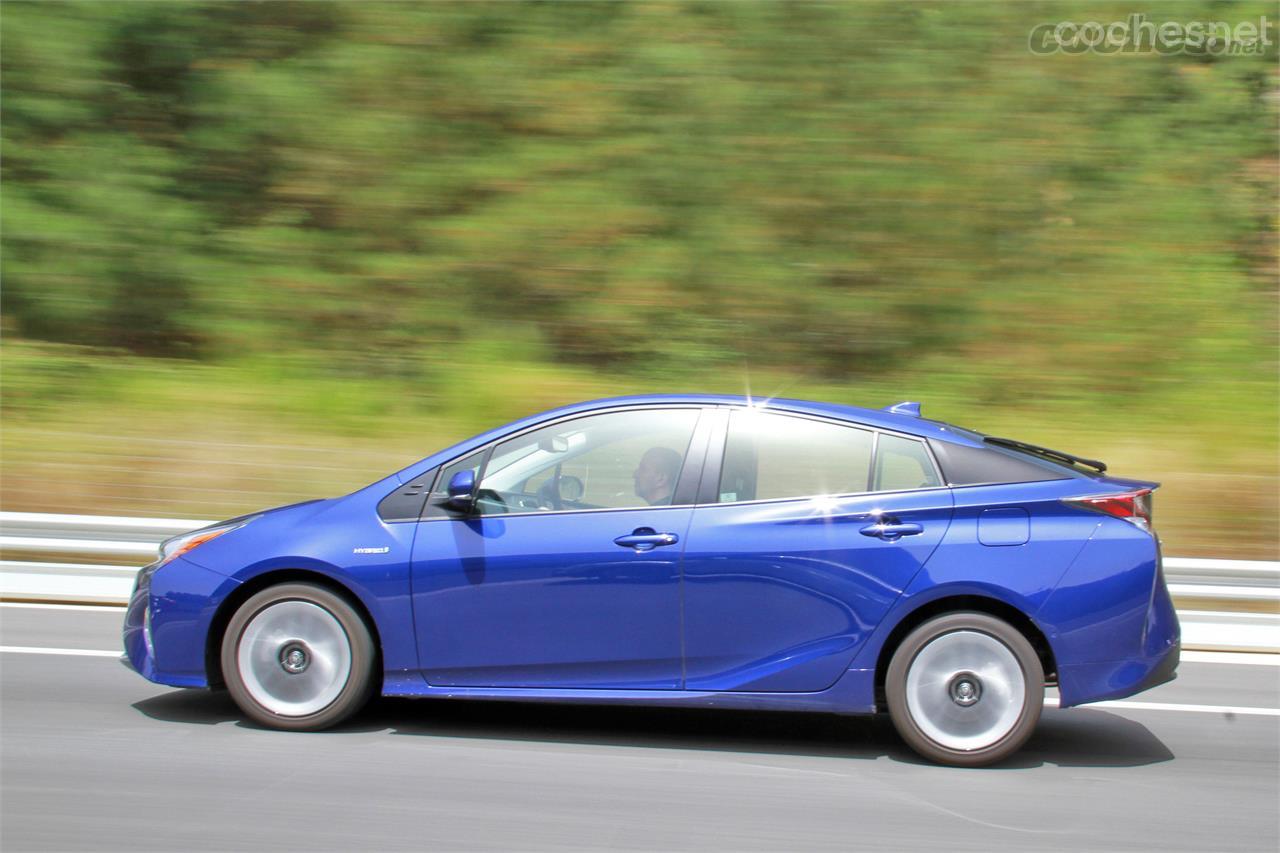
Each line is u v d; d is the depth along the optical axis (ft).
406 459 35.83
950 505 16.44
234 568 16.96
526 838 13.76
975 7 48.32
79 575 25.86
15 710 18.01
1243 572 24.56
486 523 16.79
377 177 47.16
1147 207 47.55
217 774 15.44
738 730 18.08
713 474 16.80
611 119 47.21
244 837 13.53
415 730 17.43
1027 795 15.62
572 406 17.53
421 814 14.35
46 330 46.32
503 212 46.11
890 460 16.80
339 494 33.40
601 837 13.85
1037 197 47.01
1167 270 46.29
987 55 48.01
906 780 16.05
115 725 17.34
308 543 16.88
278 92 47.34
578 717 18.44
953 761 16.44
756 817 14.61
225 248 46.93
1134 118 49.01
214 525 17.92
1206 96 49.90
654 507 16.71
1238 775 16.69
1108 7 50.14
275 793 14.87
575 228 45.91
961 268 45.52
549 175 46.85
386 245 46.78
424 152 47.42
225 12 49.19
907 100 46.78
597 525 16.62
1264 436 37.86
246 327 45.11
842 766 16.55
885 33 47.55
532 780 15.61
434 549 16.70
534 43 48.34
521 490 16.98
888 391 42.50
